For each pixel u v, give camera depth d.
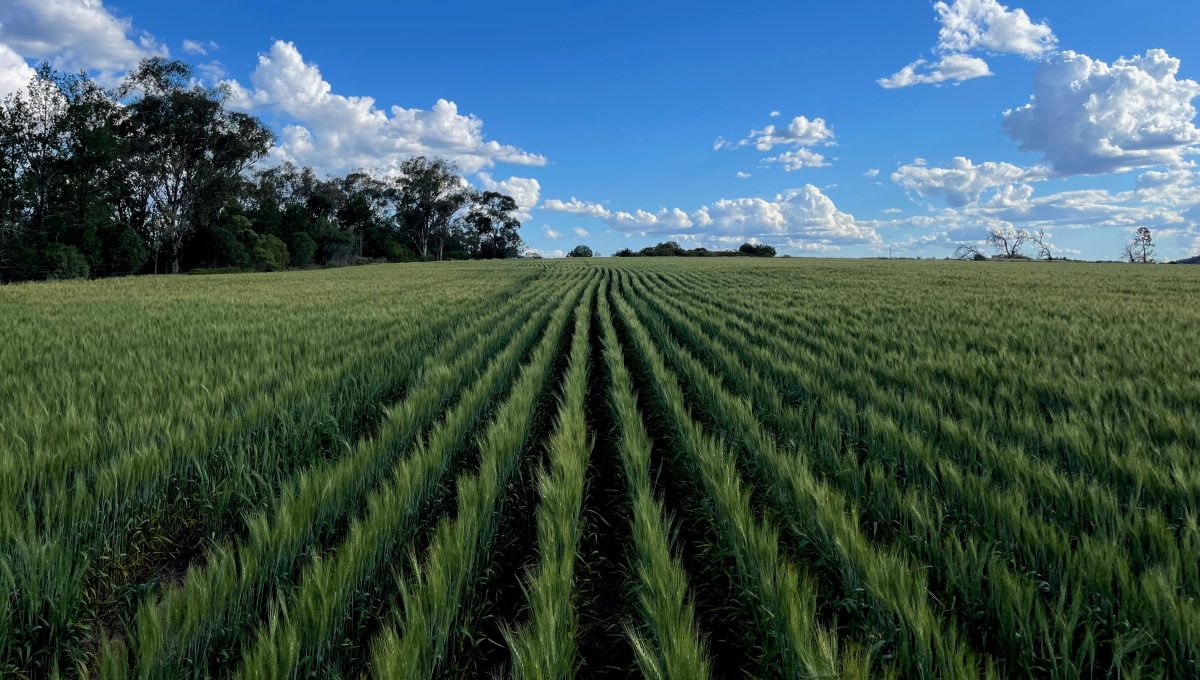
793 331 11.42
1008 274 35.62
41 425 4.73
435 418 6.48
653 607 2.66
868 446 5.02
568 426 5.46
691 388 7.70
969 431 4.62
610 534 4.38
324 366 8.27
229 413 5.55
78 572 2.99
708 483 4.12
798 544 3.44
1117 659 2.24
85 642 2.98
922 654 2.27
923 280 29.73
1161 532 2.92
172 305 17.28
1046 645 2.50
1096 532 3.12
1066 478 3.61
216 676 2.61
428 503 4.29
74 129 41.66
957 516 3.56
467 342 11.33
